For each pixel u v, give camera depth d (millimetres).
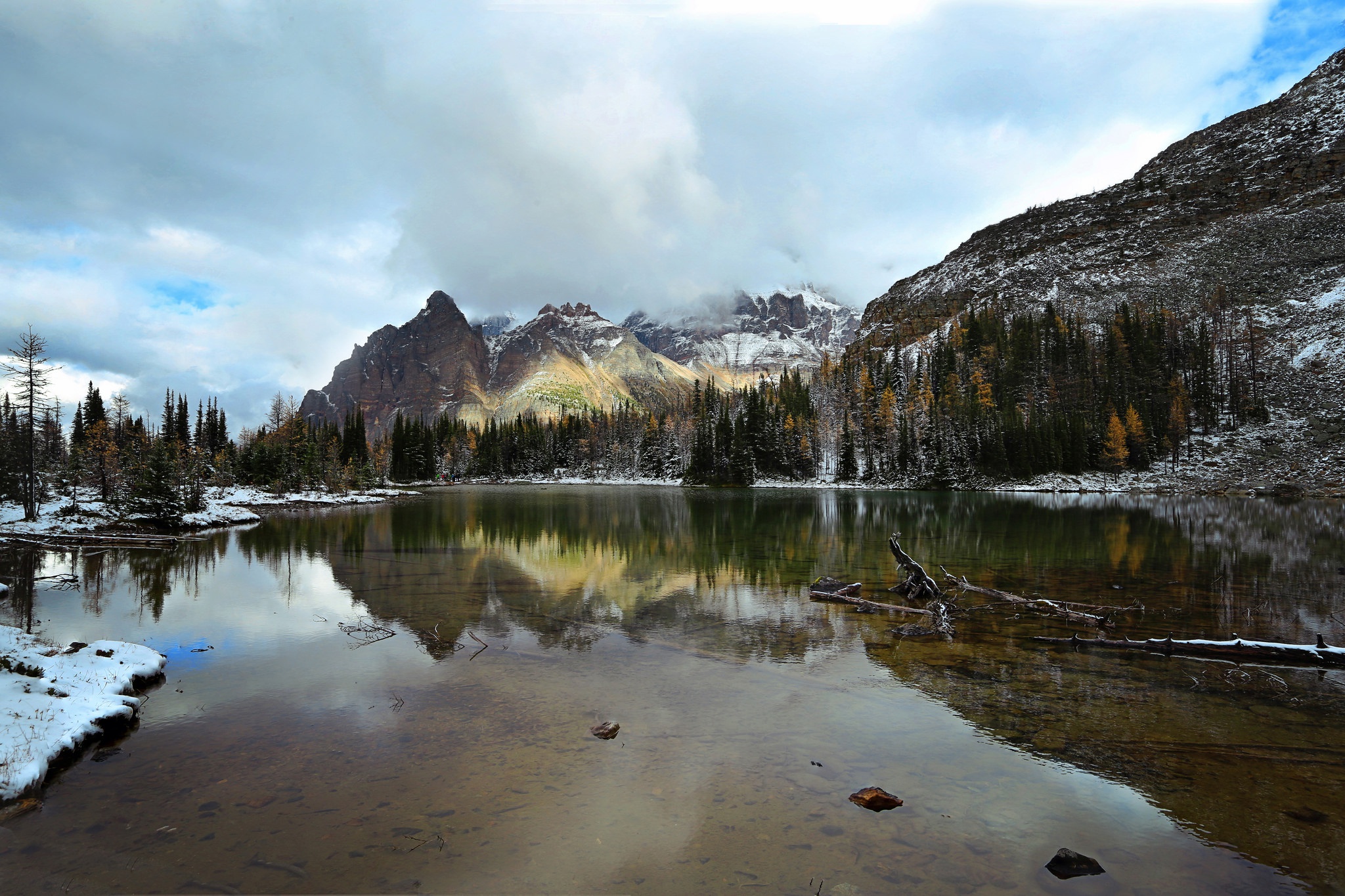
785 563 28312
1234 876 5977
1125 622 16641
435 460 173375
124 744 9234
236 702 10961
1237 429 96750
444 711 10516
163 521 42188
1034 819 7023
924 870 6043
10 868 6188
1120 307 135750
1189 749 8883
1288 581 22484
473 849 6453
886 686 11734
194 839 6707
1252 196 180000
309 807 7371
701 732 9578
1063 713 10305
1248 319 121562
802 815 7121
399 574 25281
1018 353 127812
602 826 6879
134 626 16750
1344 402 91812
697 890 5730
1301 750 8859
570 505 74812
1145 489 90312
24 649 12172
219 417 117312
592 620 17344
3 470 46344
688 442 152750
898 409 123500
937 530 42500
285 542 37344
